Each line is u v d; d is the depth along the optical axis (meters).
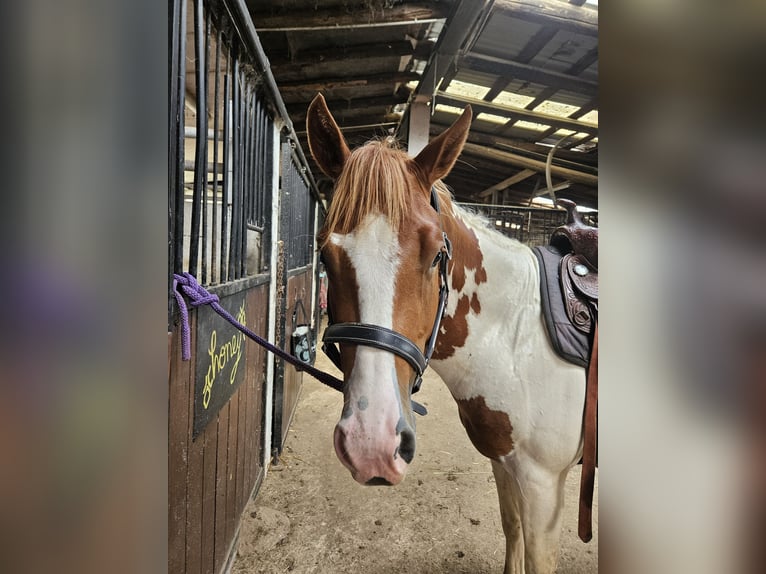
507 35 3.34
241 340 1.49
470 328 1.15
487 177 7.35
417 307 0.85
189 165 2.54
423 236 0.84
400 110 4.36
